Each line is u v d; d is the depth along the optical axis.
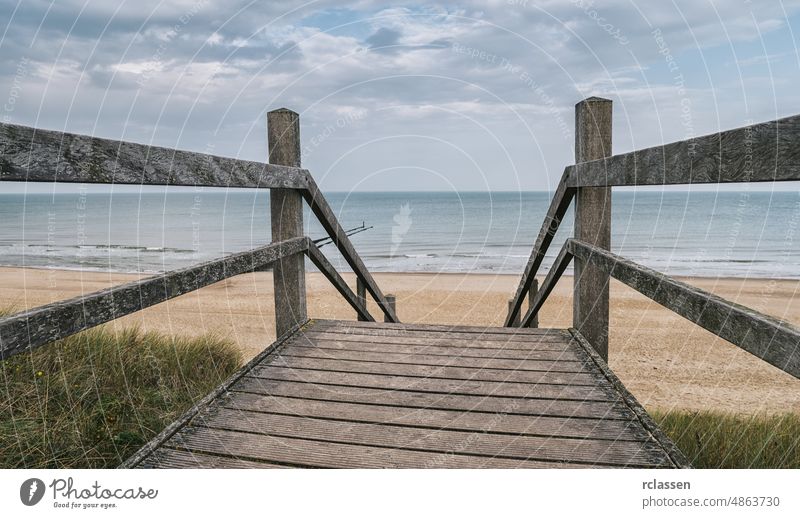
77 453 2.43
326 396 2.33
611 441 1.91
